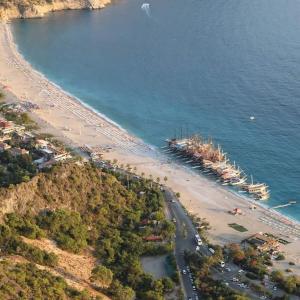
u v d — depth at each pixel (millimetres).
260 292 174000
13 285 146625
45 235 185000
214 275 182375
